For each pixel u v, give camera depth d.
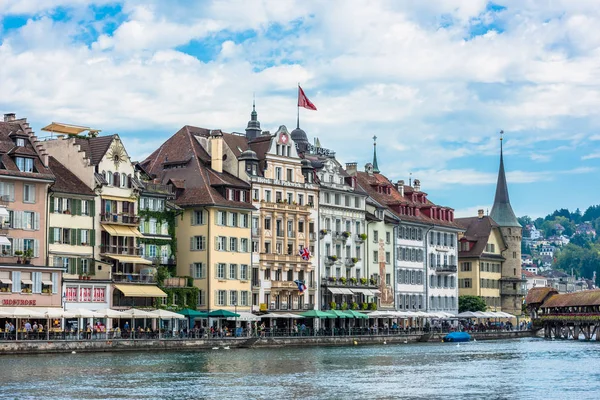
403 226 175.25
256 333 128.62
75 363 92.06
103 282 119.75
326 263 156.00
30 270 111.56
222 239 136.88
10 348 98.00
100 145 125.31
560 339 170.00
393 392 74.81
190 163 140.38
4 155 112.94
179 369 89.12
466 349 128.75
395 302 171.38
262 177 144.88
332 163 159.50
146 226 130.38
